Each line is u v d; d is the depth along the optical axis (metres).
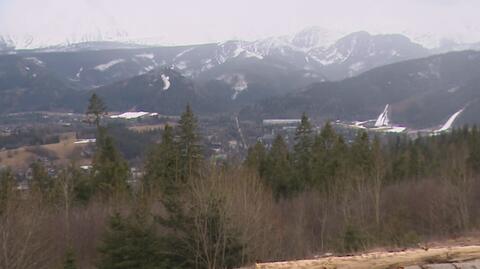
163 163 33.84
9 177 30.23
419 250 10.38
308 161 43.06
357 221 27.28
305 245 24.64
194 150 35.34
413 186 37.44
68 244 20.27
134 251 16.42
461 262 9.47
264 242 19.58
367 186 33.59
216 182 18.53
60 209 26.41
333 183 36.69
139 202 21.42
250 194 21.41
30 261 18.73
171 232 17.92
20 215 19.03
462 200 30.75
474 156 45.41
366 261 9.58
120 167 34.69
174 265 16.62
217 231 16.83
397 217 29.95
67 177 29.80
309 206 33.78
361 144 43.03
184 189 20.25
